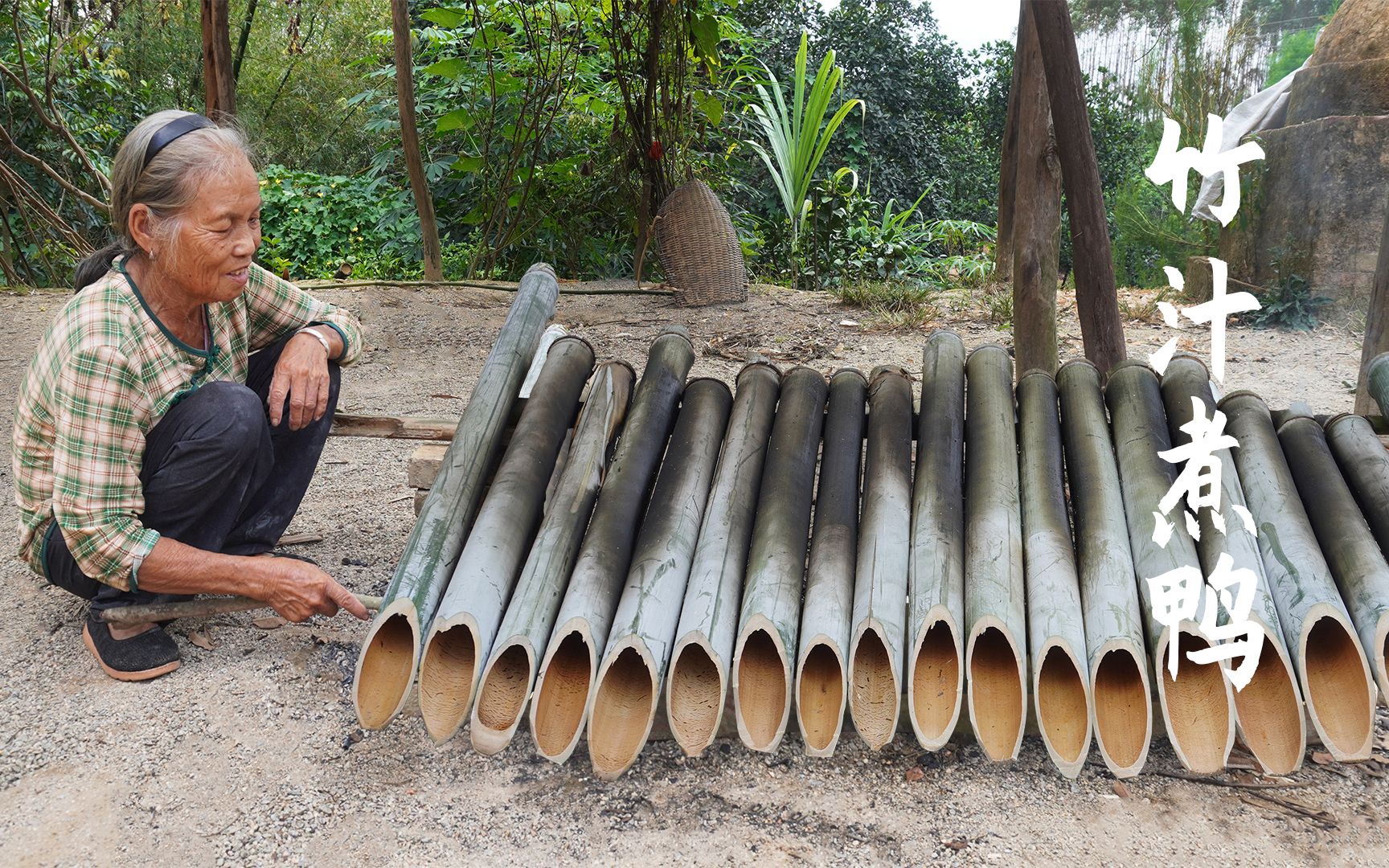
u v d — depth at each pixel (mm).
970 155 17141
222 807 1874
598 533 2170
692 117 8148
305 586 2092
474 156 9164
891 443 2420
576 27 8039
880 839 1814
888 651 1873
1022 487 2309
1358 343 5750
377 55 11148
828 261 9219
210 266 2002
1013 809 1895
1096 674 1990
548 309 2828
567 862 1762
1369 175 5961
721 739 2105
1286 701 1910
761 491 2330
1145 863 1752
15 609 2561
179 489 2152
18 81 7922
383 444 4031
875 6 16516
